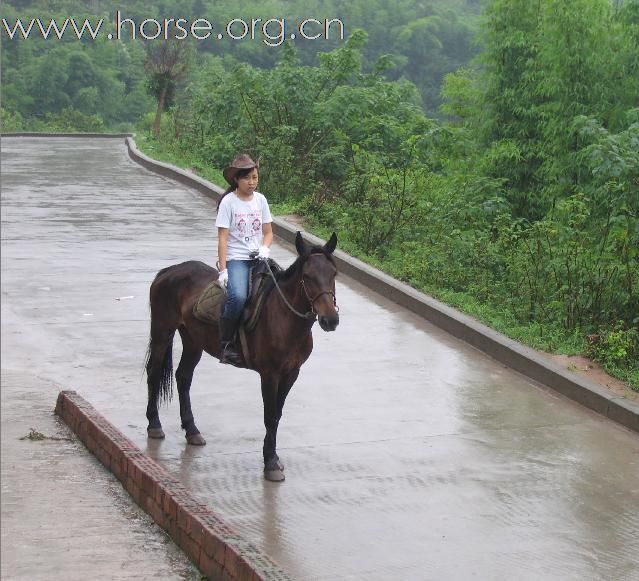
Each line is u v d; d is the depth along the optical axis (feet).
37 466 26.58
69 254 53.62
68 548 21.11
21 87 289.53
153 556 21.11
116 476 26.04
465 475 26.76
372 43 296.92
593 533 23.35
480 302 44.37
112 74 308.81
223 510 24.08
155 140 132.26
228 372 35.17
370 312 44.01
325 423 30.50
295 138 80.38
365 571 21.01
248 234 26.71
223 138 91.20
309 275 24.52
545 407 32.76
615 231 41.68
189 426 28.68
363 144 79.97
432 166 81.92
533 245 46.09
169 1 304.50
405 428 30.30
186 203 72.23
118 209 68.49
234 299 26.23
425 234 54.54
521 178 70.85
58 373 34.99
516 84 72.79
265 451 26.32
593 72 66.80
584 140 64.64
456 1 364.99
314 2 300.20
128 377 34.78
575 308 39.52
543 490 25.90
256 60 273.75
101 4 320.29
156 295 29.12
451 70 299.99
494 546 22.45
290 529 23.07
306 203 63.77
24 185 79.51
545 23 68.44
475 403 32.89
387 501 24.88
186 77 154.51
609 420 31.73
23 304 43.68
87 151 116.78
